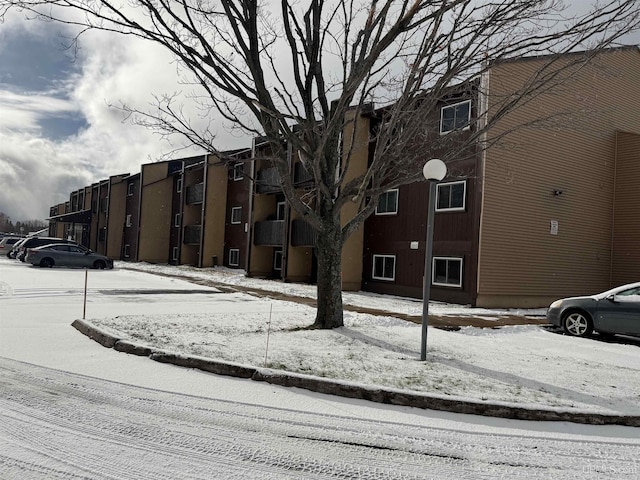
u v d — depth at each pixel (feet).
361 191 29.53
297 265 79.82
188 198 116.37
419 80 27.55
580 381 21.61
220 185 109.09
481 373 21.85
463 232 57.93
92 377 19.74
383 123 32.17
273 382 19.79
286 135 28.91
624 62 66.13
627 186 65.57
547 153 60.03
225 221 109.60
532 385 20.48
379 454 14.02
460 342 29.27
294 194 30.01
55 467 12.39
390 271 68.33
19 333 27.66
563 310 37.32
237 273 94.48
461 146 31.19
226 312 37.73
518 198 57.93
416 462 13.62
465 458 14.03
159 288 57.26
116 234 140.77
